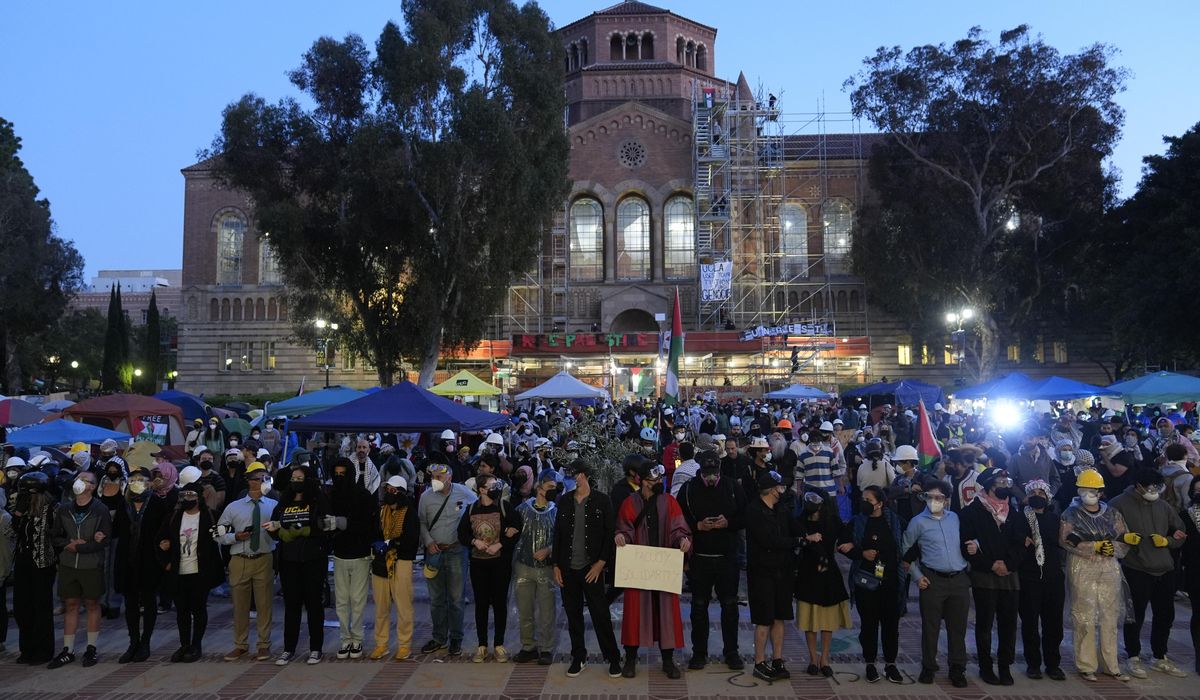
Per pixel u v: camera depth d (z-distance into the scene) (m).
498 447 15.41
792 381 48.41
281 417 25.31
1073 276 51.81
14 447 17.36
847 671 9.40
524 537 9.81
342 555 10.06
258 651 10.10
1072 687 8.84
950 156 50.97
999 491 8.98
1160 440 16.73
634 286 60.09
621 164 61.81
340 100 38.94
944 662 9.79
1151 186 46.38
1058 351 59.34
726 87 65.31
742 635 11.17
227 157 38.00
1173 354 44.44
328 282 38.75
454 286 37.91
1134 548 9.31
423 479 14.86
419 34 35.72
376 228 36.59
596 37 69.06
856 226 56.28
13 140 59.81
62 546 9.88
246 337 62.88
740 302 57.09
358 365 62.16
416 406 14.94
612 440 15.12
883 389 30.81
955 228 48.28
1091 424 18.66
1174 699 8.42
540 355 53.72
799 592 9.11
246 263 63.41
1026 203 51.59
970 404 41.84
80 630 11.85
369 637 11.15
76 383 97.19
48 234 58.59
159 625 12.02
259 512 10.16
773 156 61.00
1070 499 13.68
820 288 59.81
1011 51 47.12
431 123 36.53
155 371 67.19
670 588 9.03
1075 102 47.12
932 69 48.12
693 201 62.00
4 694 8.78
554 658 10.05
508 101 38.00
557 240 61.00
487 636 10.37
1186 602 12.66
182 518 10.07
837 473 14.01
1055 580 9.11
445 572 10.19
